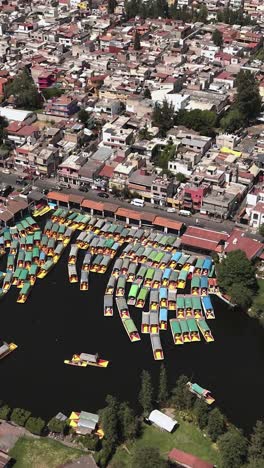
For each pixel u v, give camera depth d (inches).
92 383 6378.0
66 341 6939.0
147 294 7588.6
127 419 5684.1
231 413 6023.6
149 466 5137.8
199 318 7160.4
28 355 6761.8
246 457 5349.4
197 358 6668.3
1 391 6314.0
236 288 7317.9
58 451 5600.4
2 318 7303.2
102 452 5511.8
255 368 6550.2
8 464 5452.8
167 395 6018.7
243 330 7081.7
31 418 5812.0
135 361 6628.9
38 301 7564.0
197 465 5310.0
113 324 7175.2
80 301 7554.1
